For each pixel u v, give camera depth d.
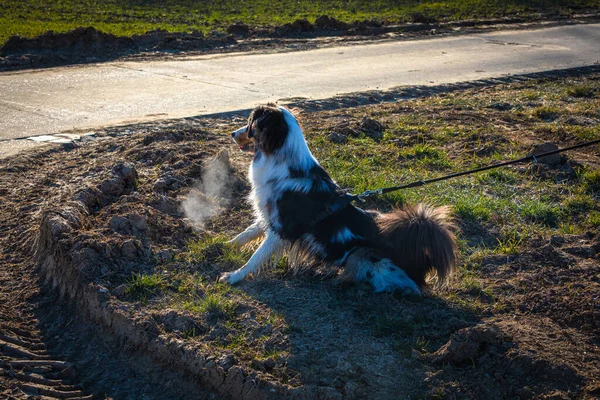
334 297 5.04
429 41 20.83
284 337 4.45
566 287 5.19
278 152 5.06
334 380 4.03
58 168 7.61
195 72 14.31
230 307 4.81
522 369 4.09
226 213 6.59
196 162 7.54
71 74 13.56
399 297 5.04
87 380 4.35
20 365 4.31
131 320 4.60
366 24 22.81
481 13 28.89
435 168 8.21
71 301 5.07
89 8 26.20
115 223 5.68
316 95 12.43
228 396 4.05
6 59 14.25
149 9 26.77
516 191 7.48
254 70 14.87
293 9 29.34
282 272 5.50
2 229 6.16
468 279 5.36
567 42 21.67
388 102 12.24
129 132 9.41
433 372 4.14
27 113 10.29
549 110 11.33
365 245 5.09
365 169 7.94
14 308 5.04
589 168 8.07
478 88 13.89
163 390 4.26
